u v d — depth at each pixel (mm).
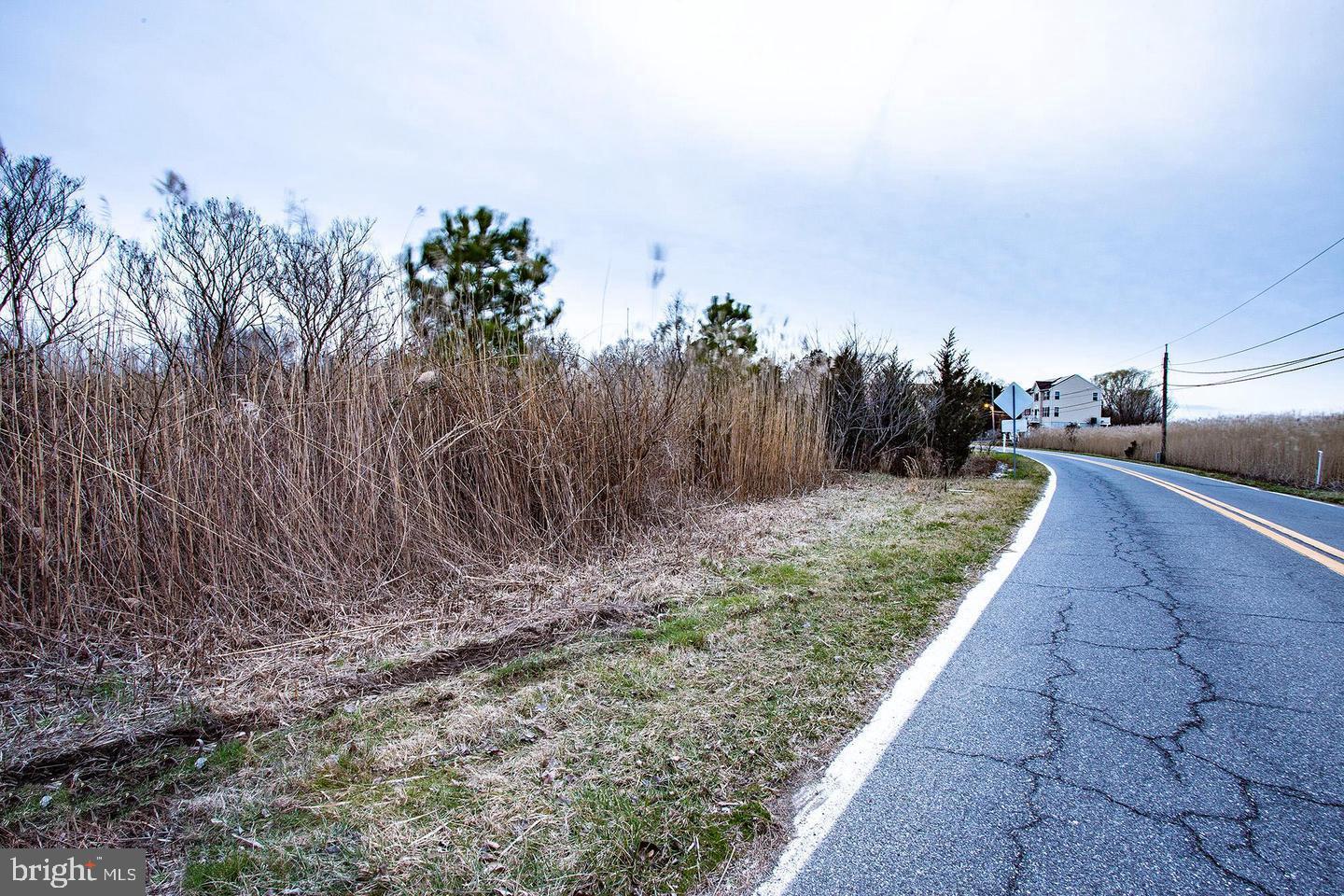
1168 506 9891
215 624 3797
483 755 2430
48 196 4133
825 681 3082
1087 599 4484
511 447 5824
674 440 7539
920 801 2125
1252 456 19562
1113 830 1966
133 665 3330
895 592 4621
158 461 4117
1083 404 69875
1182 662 3334
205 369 4785
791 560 5566
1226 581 5008
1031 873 1781
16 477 3697
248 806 2139
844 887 1736
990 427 27375
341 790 2229
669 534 6484
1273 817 2025
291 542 4449
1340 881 1742
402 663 3371
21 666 3283
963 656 3408
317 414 4977
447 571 4906
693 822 2029
